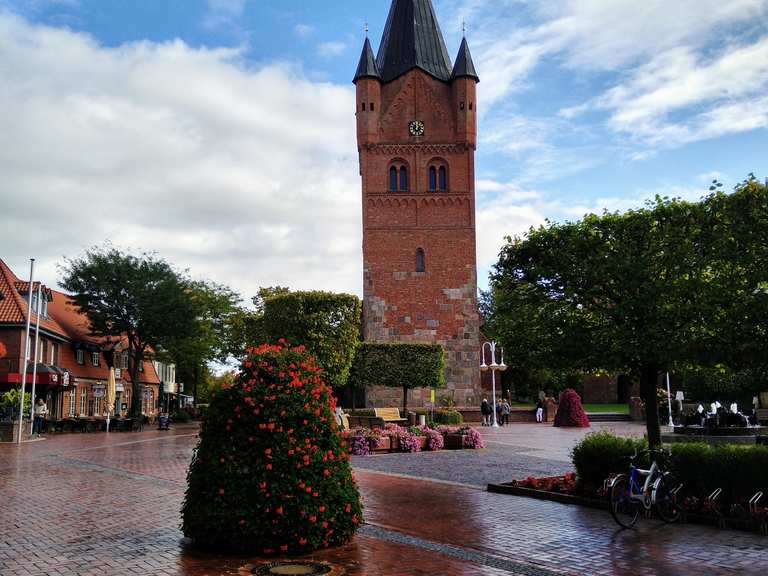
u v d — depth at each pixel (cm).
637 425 4594
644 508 1236
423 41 5356
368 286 5038
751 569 948
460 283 5059
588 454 1475
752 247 1302
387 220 5106
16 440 3334
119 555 1013
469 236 5106
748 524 1179
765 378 1386
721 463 1275
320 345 3694
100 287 5031
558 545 1080
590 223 1575
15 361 4391
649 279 1480
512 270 1695
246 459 1024
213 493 1018
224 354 7156
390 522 1256
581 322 1574
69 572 924
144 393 6950
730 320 1309
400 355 4281
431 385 4309
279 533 1002
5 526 1223
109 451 2755
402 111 5216
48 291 4959
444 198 5125
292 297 3744
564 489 1503
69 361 5275
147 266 5250
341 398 5662
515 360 1755
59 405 4944
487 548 1061
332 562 975
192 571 927
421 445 2675
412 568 946
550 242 1611
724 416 3500
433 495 1565
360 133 5166
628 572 934
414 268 5069
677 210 1503
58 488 1694
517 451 2652
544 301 1628
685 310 1409
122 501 1495
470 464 2203
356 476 1914
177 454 2602
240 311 6962
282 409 1044
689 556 1015
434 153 5181
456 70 5203
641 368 1568
